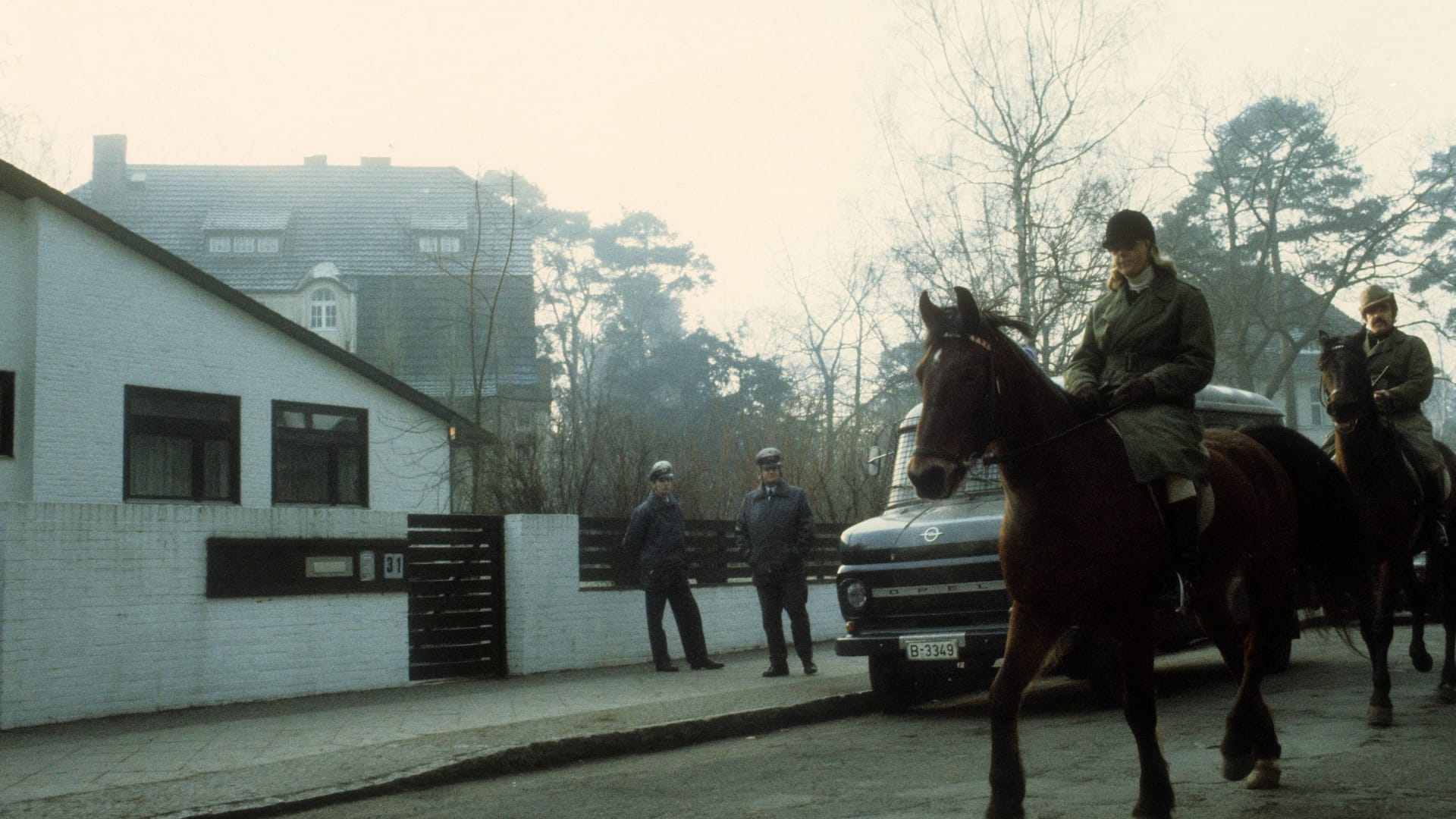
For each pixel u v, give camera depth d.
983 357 5.45
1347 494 7.61
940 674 11.21
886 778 7.37
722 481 21.80
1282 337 45.81
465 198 59.84
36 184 20.09
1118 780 6.88
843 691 11.04
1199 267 44.50
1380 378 9.80
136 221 57.91
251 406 23.56
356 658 12.35
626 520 15.38
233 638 11.40
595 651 14.50
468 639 13.49
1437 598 9.70
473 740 8.60
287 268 55.81
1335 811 5.77
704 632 15.52
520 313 46.81
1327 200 44.53
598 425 19.91
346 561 12.34
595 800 7.05
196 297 22.69
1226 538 6.43
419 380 44.25
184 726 9.83
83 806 6.82
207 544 11.29
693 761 8.51
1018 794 5.48
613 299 65.94
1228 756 6.48
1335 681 11.12
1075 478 5.66
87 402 20.88
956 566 10.16
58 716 10.13
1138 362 6.25
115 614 10.60
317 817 6.85
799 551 12.85
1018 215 29.19
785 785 7.29
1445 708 9.14
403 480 26.23
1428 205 41.59
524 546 13.82
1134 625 5.77
